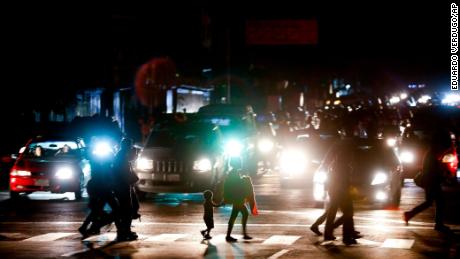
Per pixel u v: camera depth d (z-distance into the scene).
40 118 94.81
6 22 82.38
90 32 97.62
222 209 45.19
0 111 83.06
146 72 123.81
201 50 155.75
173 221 39.75
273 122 103.88
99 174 34.59
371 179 43.75
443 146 35.75
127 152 34.25
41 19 85.31
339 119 73.25
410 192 53.03
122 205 34.03
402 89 179.50
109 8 108.06
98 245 32.22
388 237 33.56
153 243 32.62
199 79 147.88
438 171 35.62
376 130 78.69
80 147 53.09
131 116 120.88
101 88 104.38
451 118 70.12
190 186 49.41
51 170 50.19
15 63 82.94
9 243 32.78
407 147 58.88
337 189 32.34
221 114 65.62
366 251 29.92
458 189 54.22
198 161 49.72
